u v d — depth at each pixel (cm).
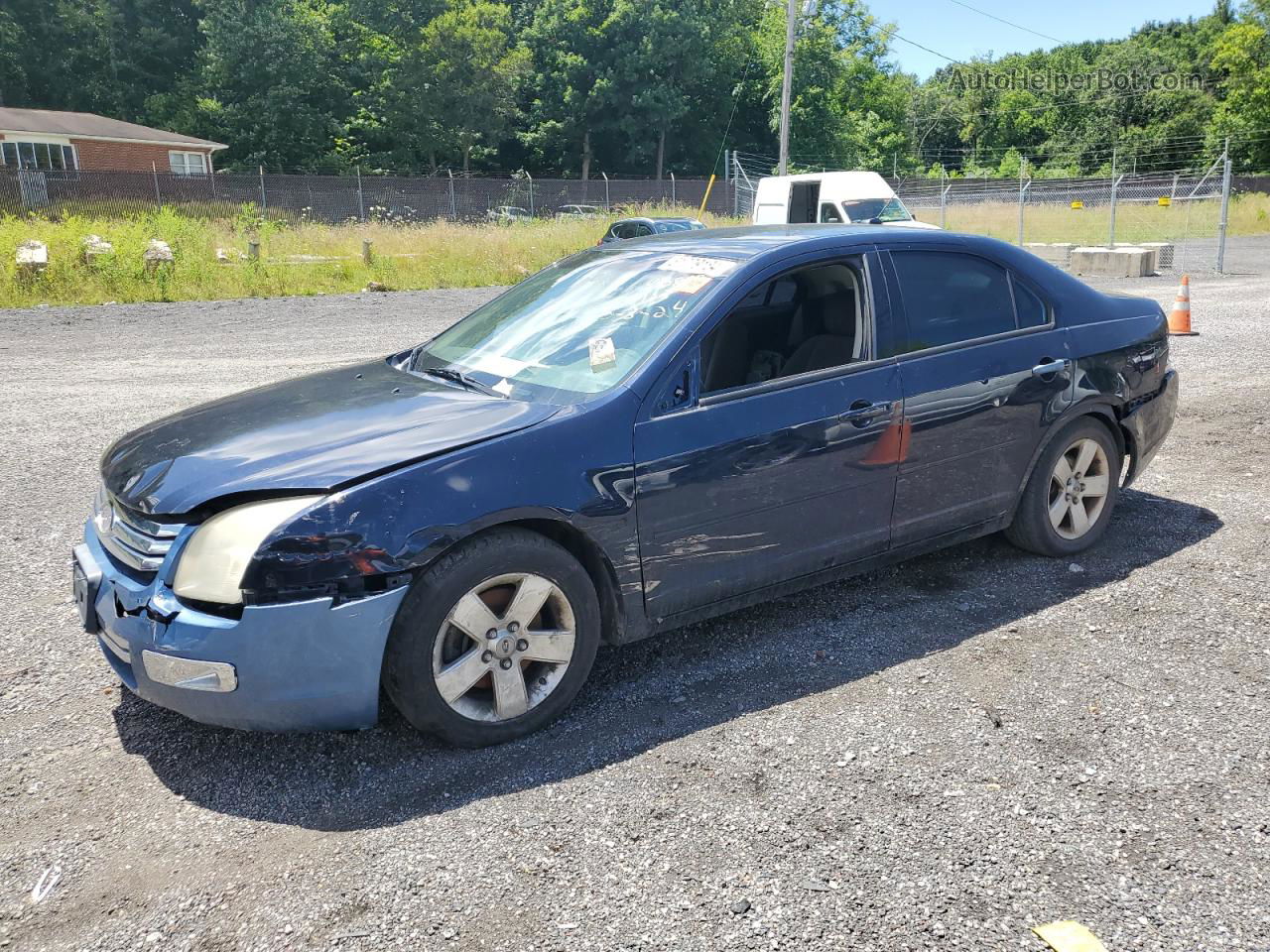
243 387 937
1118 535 492
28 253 1681
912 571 452
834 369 374
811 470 363
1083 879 245
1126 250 2012
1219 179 4528
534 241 2402
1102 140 6762
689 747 310
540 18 5988
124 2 5534
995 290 427
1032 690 341
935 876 246
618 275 397
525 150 6259
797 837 263
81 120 4197
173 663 280
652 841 262
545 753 309
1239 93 5659
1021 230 2530
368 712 292
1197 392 840
